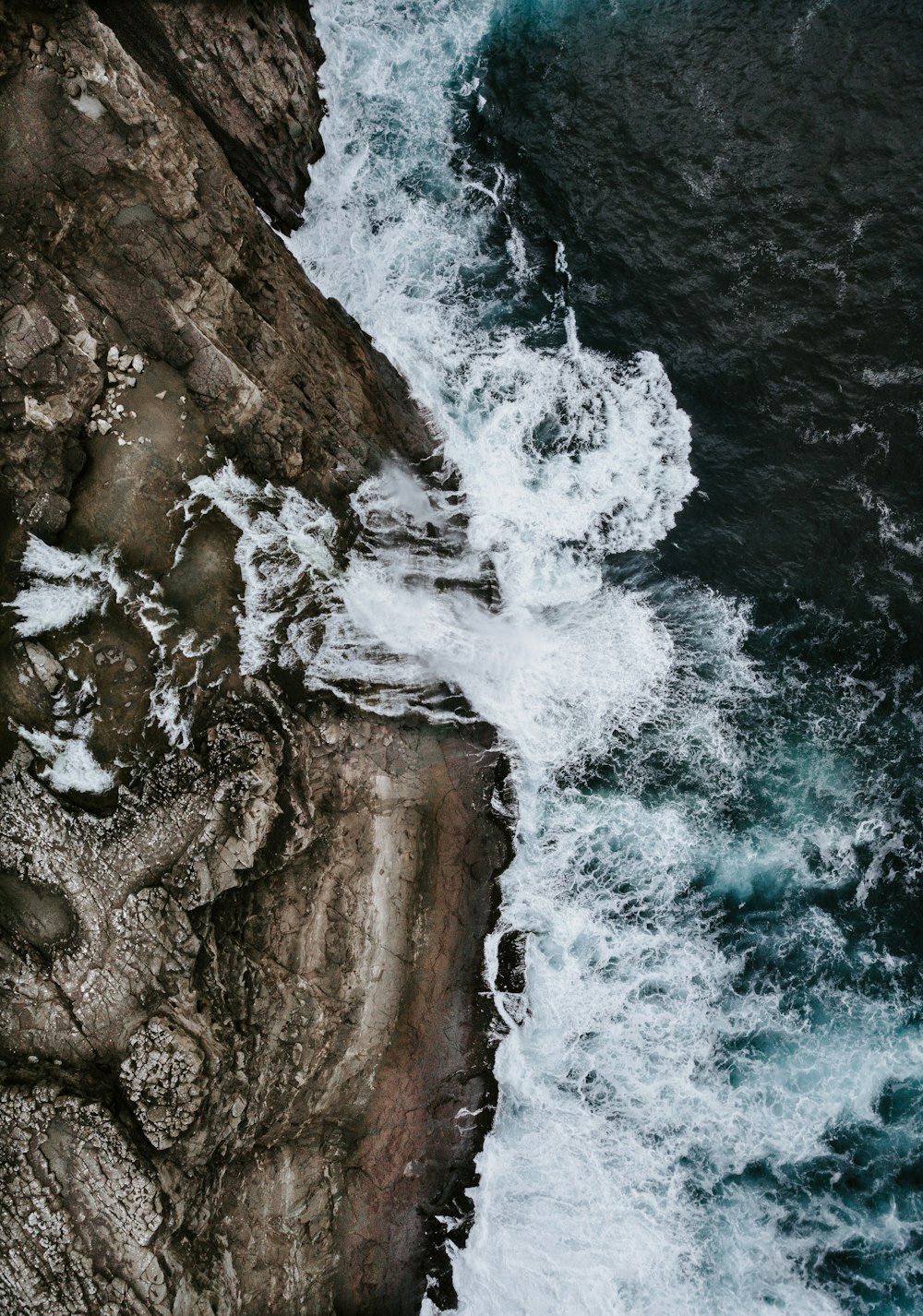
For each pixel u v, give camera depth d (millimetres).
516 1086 11555
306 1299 9938
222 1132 9336
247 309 10438
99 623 9867
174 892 9445
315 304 11680
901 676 12078
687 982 11945
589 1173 11523
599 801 12070
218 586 10305
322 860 10344
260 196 11938
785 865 12109
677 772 12188
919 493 12023
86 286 9734
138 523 10023
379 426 11906
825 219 12125
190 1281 8930
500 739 11844
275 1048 9766
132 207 9703
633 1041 11805
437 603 11852
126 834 9492
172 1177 9000
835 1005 11930
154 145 9562
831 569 12156
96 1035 9141
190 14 10469
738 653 12281
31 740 9523
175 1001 9227
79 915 9297
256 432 10328
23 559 9680
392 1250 10852
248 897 9891
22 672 9594
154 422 10016
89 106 9359
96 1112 8852
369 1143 10727
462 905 11414
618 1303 11258
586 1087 11688
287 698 10508
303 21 11922
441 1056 11172
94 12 9398
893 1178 11703
